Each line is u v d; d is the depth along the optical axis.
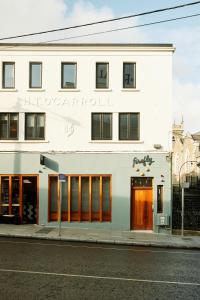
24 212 23.78
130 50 23.83
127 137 23.77
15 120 23.94
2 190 23.77
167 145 23.58
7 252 15.16
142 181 23.64
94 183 23.62
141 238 20.67
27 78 23.86
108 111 23.70
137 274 12.11
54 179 23.67
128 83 23.97
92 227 23.41
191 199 27.83
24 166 23.67
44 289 9.97
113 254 15.84
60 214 21.16
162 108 23.72
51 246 17.25
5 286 10.14
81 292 9.84
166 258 15.46
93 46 23.77
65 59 23.88
